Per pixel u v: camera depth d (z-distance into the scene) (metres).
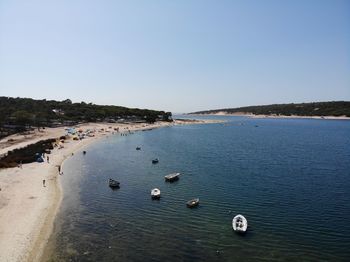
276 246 36.69
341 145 133.38
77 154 104.38
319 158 98.19
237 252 35.28
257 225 42.66
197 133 195.75
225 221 44.19
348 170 78.75
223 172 76.75
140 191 59.75
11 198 51.53
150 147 126.19
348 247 36.44
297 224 42.97
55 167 80.12
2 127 157.50
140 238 38.81
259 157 100.50
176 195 57.00
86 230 41.06
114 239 38.47
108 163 89.62
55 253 34.59
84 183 65.69
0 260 32.47
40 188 58.47
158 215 46.81
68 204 51.53
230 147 126.62
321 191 58.91
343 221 43.91
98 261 33.12
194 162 91.50
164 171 78.62
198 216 46.22
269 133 195.75
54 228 41.34
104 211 48.50
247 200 53.56
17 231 39.28
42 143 114.38
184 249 36.00
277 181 66.88
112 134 178.25
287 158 98.19
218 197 55.44
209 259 33.78
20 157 85.25
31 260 32.84
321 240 38.16
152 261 33.34
